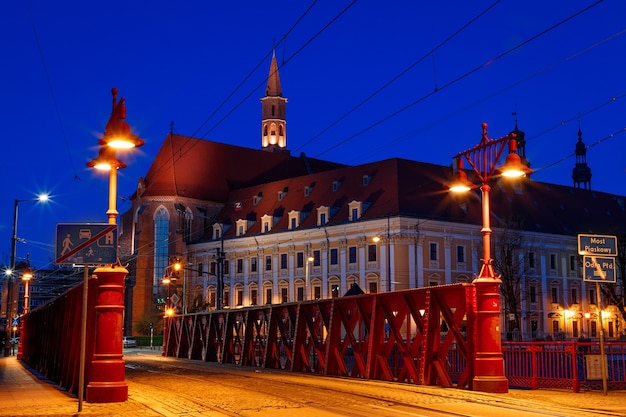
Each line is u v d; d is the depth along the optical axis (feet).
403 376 85.30
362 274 276.82
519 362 80.43
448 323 78.79
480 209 291.38
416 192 279.49
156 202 363.97
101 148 64.44
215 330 149.59
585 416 52.80
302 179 332.80
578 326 312.50
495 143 77.00
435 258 271.08
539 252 304.91
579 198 351.25
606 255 72.08
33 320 139.54
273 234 319.47
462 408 57.98
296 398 66.23
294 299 306.55
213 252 349.82
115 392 63.10
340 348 98.84
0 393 73.56
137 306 354.95
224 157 389.39
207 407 59.57
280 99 461.78
